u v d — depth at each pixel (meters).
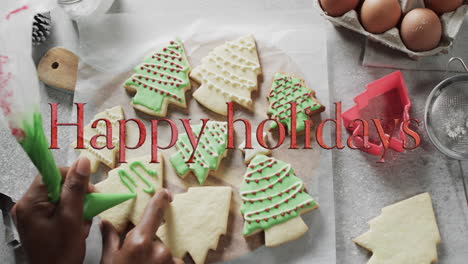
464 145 0.63
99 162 0.67
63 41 0.72
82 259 0.59
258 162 0.65
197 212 0.63
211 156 0.65
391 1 0.62
